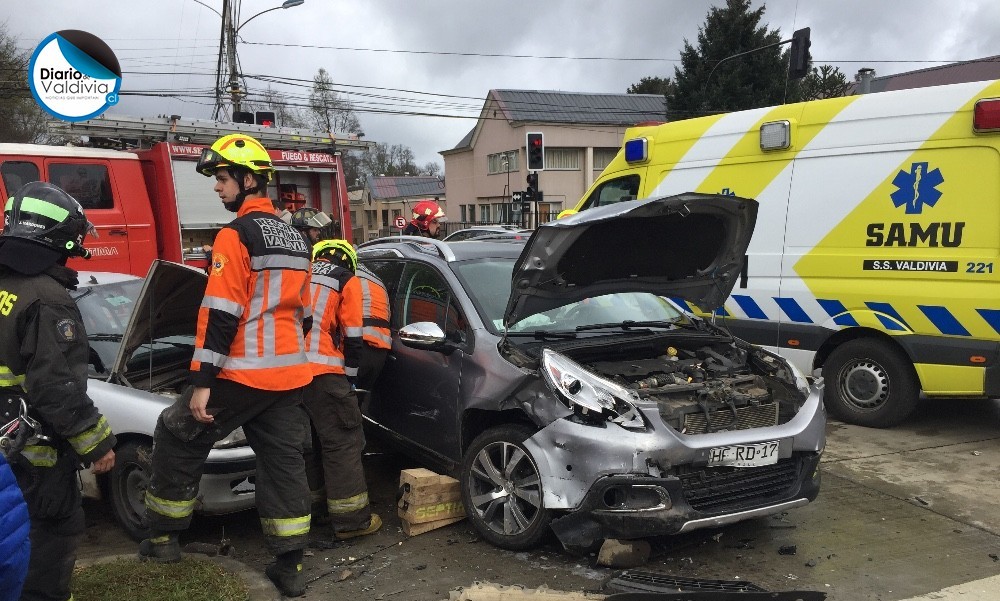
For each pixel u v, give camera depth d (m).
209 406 3.41
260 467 3.61
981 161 5.65
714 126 7.35
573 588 3.65
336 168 12.59
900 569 3.88
